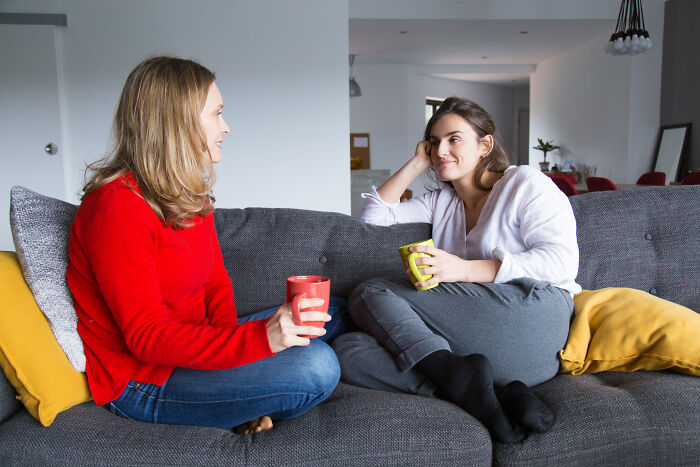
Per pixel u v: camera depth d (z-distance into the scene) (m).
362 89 9.79
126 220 1.01
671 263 1.71
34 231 1.13
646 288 1.71
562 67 8.80
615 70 7.07
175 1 3.79
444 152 1.67
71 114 3.82
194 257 1.17
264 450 1.03
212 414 1.11
